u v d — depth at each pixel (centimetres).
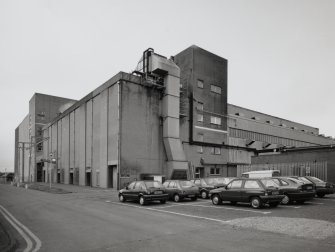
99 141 3697
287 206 1473
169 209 1449
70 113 4897
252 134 4819
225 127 4375
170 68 3625
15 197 2330
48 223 1106
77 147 4478
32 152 7069
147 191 1650
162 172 3512
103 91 3672
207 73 4203
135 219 1155
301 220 1028
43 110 7150
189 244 746
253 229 914
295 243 737
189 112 3928
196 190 1856
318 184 1866
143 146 3384
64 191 2745
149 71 3591
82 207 1582
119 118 3225
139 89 3450
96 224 1060
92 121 3962
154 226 1002
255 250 680
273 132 5272
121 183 3120
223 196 1553
